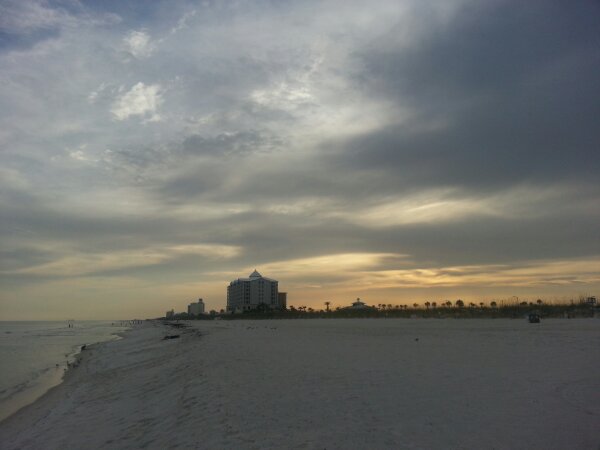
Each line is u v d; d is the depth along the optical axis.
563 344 22.70
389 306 118.62
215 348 26.47
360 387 12.64
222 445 8.30
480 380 13.20
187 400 12.48
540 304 72.38
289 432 8.73
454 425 8.73
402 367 16.27
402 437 8.12
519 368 15.23
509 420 8.96
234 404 11.22
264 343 29.33
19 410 18.03
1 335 98.62
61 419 14.66
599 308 63.56
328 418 9.52
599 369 14.58
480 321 57.97
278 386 13.22
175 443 9.07
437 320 68.81
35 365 35.09
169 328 86.88
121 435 10.90
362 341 28.97
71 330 134.12
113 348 46.50
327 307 147.25
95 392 18.97
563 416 9.13
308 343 28.48
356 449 7.61
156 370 21.69
